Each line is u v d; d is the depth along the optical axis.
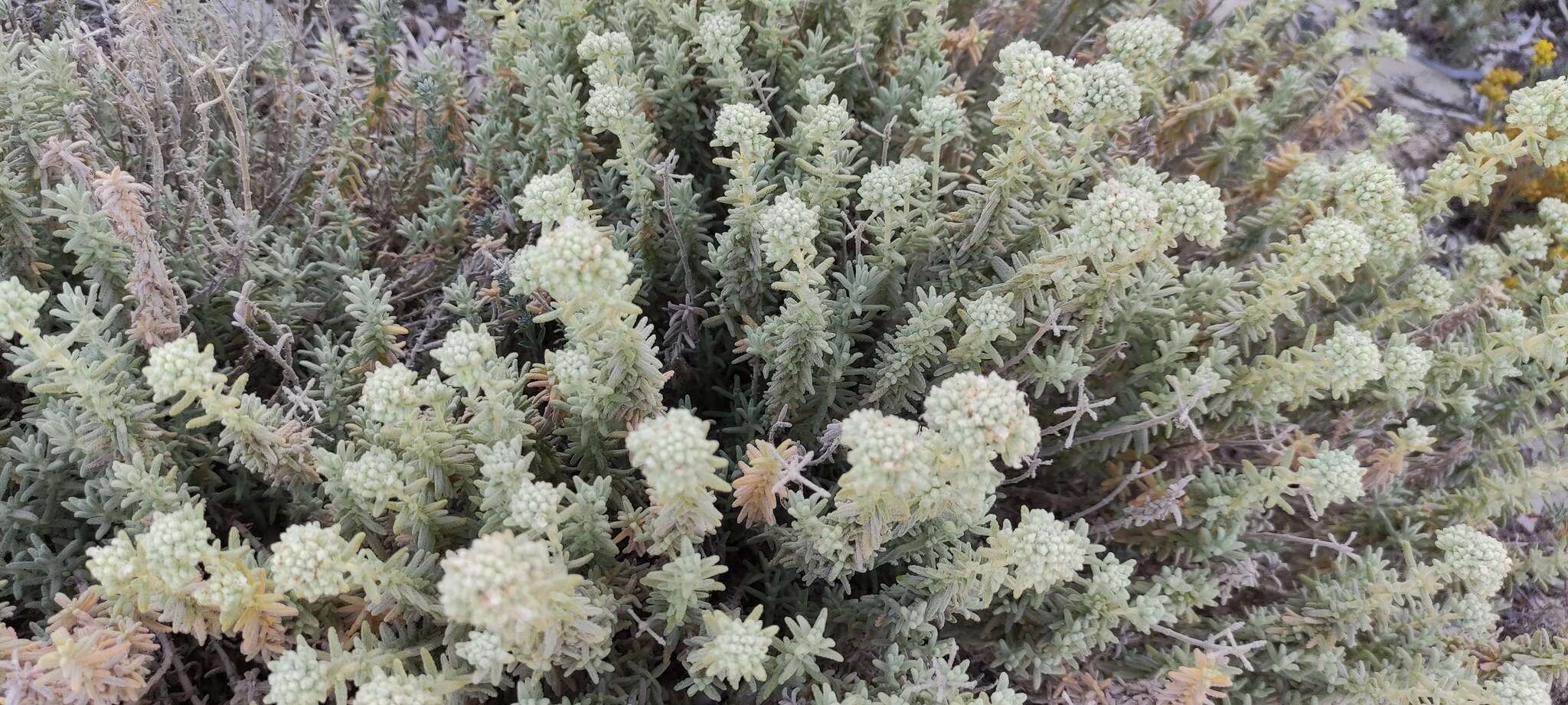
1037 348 3.04
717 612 2.19
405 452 2.29
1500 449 3.49
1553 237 3.72
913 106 3.34
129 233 2.35
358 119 3.49
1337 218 2.76
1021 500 3.52
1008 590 2.87
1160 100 3.71
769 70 3.61
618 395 2.38
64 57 2.89
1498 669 3.08
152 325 2.50
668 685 2.82
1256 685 3.06
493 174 3.55
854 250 3.39
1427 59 5.86
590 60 3.53
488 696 2.27
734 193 2.71
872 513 2.15
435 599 2.26
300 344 3.15
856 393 3.05
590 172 3.39
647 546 2.51
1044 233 2.78
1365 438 3.55
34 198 2.83
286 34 3.59
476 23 3.93
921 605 2.54
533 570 1.76
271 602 2.03
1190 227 2.46
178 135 3.06
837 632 2.88
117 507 2.39
